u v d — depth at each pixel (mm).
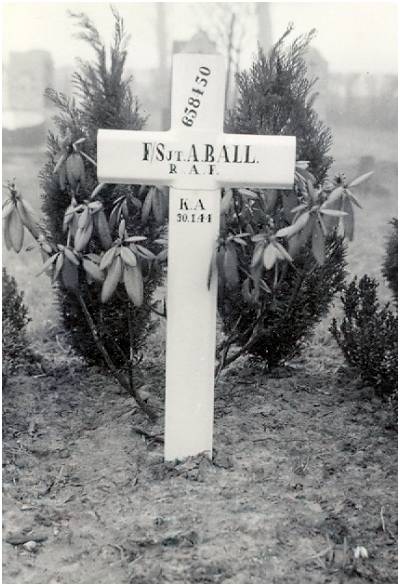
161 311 4832
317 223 2871
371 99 7051
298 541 2555
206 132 2797
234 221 3559
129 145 2795
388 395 3664
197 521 2645
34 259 5973
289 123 3678
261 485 2887
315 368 4156
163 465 3010
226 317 3883
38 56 6914
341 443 3260
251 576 2391
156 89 6945
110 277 2885
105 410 3623
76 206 3211
